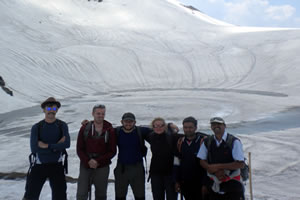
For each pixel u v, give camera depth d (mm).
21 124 15711
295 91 30250
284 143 10469
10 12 56625
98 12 73750
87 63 41875
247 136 11703
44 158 3578
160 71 42781
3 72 30016
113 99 27141
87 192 3783
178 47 52375
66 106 22406
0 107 20719
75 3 76500
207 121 15633
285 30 56312
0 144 11203
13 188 5328
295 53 42656
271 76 37281
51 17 62500
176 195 3859
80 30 58281
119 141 3916
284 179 6785
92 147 3750
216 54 47875
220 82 38719
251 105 21828
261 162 8203
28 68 34375
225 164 3168
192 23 71750
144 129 4008
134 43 53250
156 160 3826
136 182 3947
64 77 36938
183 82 39938
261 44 49531
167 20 71625
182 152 3645
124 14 73625
